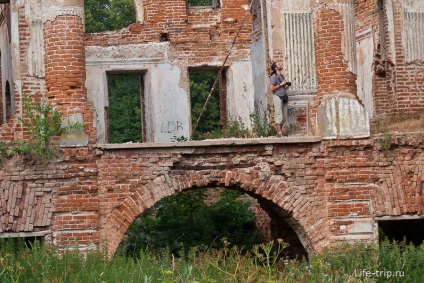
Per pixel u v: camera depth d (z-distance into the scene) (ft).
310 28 108.47
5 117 120.57
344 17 89.51
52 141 84.79
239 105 134.10
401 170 88.38
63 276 69.77
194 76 184.65
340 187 87.81
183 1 134.10
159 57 133.39
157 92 132.98
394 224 100.68
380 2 114.01
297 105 107.14
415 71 110.32
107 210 85.10
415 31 110.73
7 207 83.71
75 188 84.74
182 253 81.61
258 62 114.11
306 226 87.40
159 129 132.67
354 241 87.51
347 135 87.81
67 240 84.28
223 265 77.05
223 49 134.62
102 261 76.23
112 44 132.26
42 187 84.53
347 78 89.04
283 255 100.12
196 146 86.22
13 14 95.55
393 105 110.11
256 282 71.77
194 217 107.96
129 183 85.40
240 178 87.04
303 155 87.86
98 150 85.15
